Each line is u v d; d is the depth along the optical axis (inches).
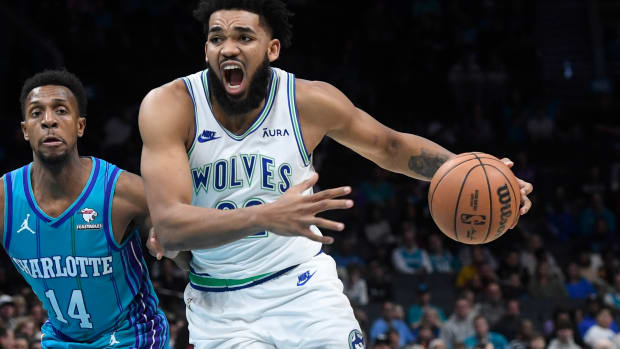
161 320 172.7
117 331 166.7
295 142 154.4
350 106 161.8
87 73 677.3
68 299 163.0
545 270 526.0
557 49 826.2
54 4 700.7
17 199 159.9
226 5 146.6
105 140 624.1
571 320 465.4
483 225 154.4
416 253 538.3
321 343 154.8
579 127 698.2
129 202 159.8
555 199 631.2
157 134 145.4
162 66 701.3
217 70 146.1
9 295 458.0
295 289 157.5
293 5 758.5
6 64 653.9
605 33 834.8
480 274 511.8
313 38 755.4
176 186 141.6
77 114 159.8
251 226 130.9
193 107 151.3
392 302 480.1
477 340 432.8
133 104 676.7
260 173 151.8
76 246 159.2
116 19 727.1
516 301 469.4
